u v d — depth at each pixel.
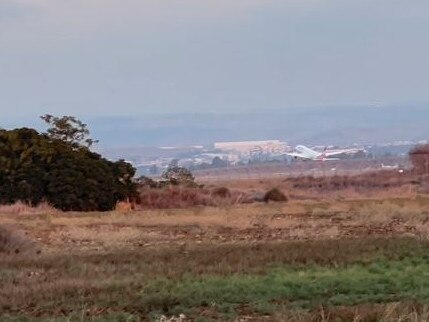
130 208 119.19
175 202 125.31
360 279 38.03
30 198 116.00
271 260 46.81
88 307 31.30
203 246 59.75
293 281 37.31
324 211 89.88
